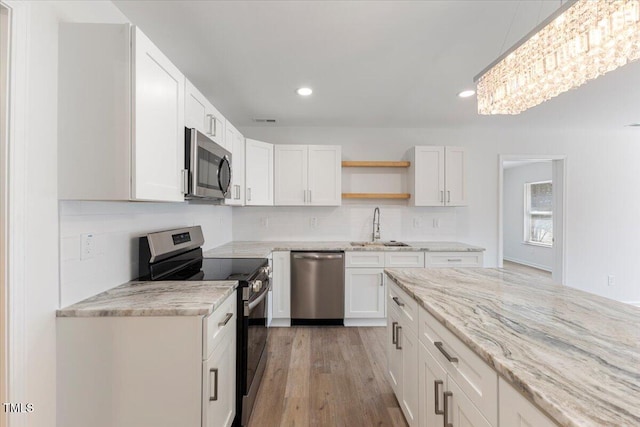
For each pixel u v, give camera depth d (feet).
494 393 2.74
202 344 4.08
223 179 7.19
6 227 3.35
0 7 3.31
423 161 11.56
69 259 4.18
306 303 10.47
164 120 4.69
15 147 3.42
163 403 4.06
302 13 5.27
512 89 5.00
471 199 12.72
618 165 12.90
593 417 1.85
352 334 9.96
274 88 8.52
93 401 4.05
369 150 12.59
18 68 3.44
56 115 3.95
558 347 2.83
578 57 4.03
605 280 12.80
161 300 4.42
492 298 4.43
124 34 3.98
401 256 10.58
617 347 2.83
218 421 4.55
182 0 4.95
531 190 22.35
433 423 4.13
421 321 4.58
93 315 4.02
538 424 2.19
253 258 8.32
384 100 9.45
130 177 3.99
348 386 6.97
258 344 6.70
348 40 6.12
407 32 5.83
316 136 12.48
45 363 3.83
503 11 5.20
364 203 12.59
